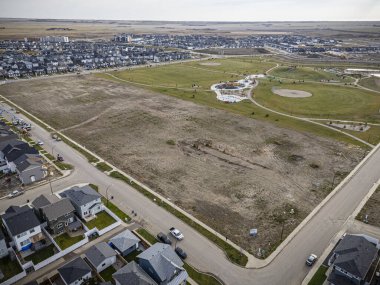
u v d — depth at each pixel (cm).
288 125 12156
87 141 10606
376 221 6631
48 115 13200
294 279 5212
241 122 12438
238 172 8656
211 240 6081
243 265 5497
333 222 6625
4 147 8994
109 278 5150
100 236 6141
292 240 6109
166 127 11875
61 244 5903
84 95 16275
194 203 7250
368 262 5078
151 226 6438
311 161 9275
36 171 8050
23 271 5212
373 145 10350
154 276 4912
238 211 7000
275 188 7894
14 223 5741
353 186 7950
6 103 14762
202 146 10269
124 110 13862
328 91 17475
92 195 6756
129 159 9338
